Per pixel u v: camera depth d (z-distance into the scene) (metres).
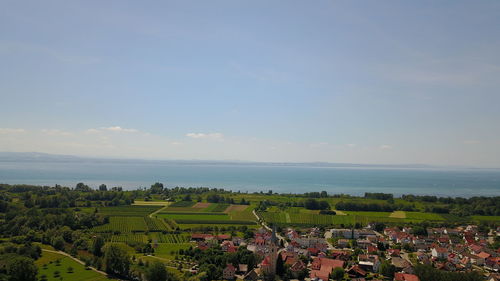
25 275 195.12
